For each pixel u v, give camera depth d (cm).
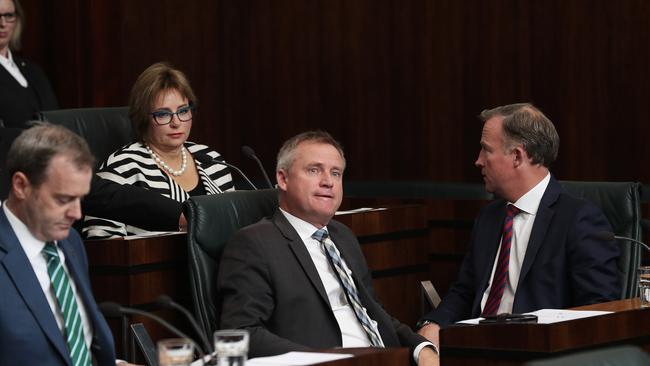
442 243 1717
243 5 2220
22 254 852
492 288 1180
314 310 1053
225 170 1415
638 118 1814
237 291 1039
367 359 856
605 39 1841
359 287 1109
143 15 2084
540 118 1180
